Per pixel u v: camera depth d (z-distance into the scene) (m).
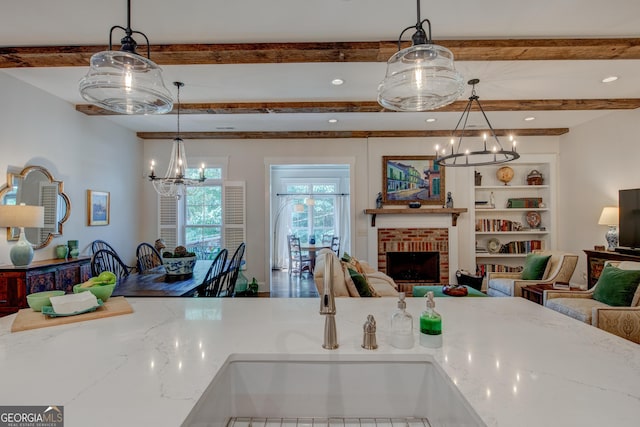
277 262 8.59
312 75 3.36
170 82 3.51
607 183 4.73
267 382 1.14
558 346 1.19
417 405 1.14
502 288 4.23
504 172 5.85
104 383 0.93
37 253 3.65
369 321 1.17
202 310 1.65
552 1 2.22
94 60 1.71
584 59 2.88
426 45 1.68
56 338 1.26
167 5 2.24
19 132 3.42
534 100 4.12
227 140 5.89
